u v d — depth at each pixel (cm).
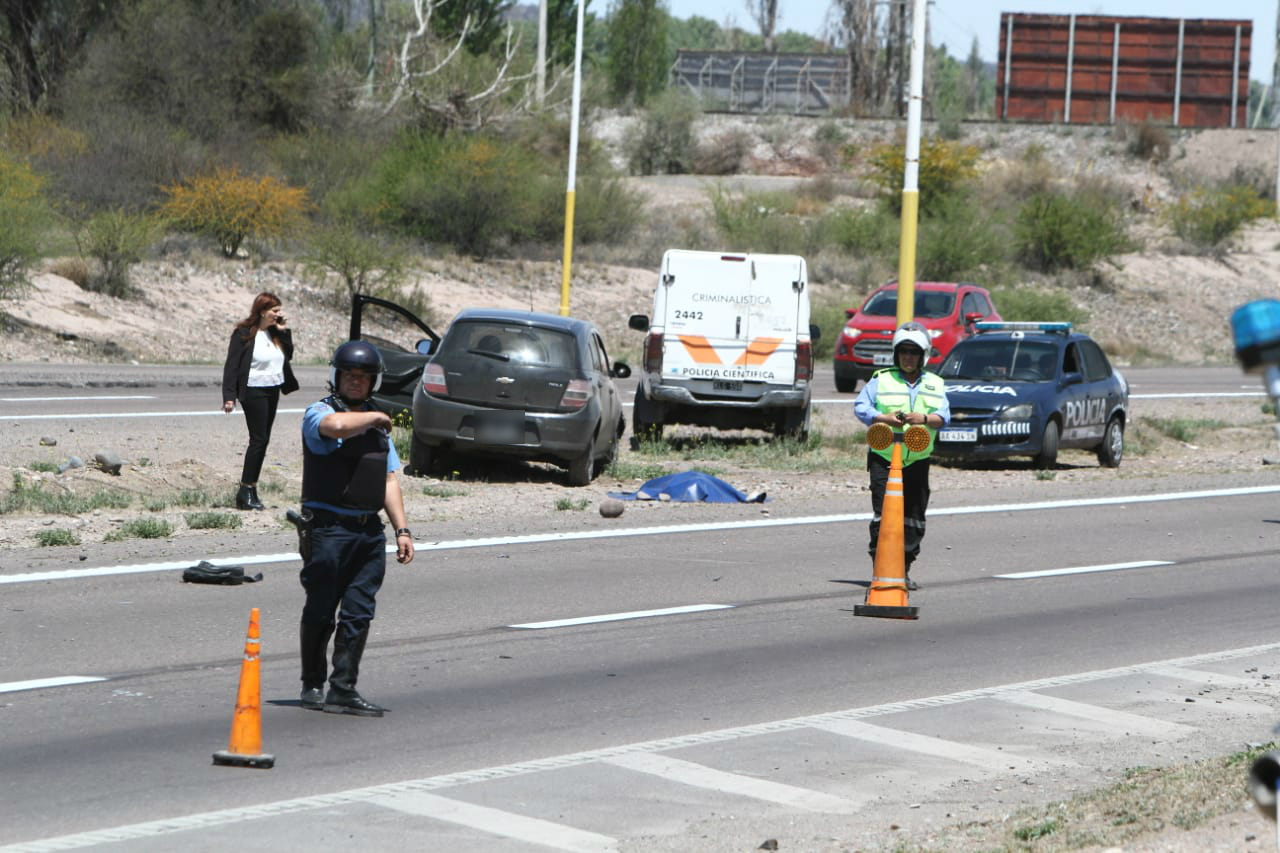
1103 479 5728
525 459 4944
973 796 1922
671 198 16400
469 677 2528
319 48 13425
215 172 11069
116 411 6050
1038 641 2908
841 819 1816
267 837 1702
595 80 16375
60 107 11675
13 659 2572
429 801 1855
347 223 11212
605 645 2797
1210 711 2377
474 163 12450
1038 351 6106
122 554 3566
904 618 3112
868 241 14850
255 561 3525
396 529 2281
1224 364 13325
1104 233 15975
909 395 3269
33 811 1777
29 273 8881
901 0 8125
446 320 10625
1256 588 3547
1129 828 1666
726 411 6125
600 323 11588
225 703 2317
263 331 4194
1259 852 1546
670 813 1830
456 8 16012
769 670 2619
